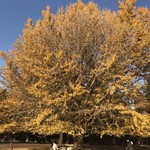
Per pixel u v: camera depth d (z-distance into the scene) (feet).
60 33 86.12
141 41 83.61
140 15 92.58
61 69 78.07
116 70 81.35
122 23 88.94
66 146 93.40
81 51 82.07
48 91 78.64
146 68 89.56
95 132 83.71
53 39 85.71
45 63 78.64
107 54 81.05
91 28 85.10
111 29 85.56
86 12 89.92
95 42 83.87
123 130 79.97
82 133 81.00
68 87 78.28
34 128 81.71
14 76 90.99
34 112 87.61
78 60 81.15
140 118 77.00
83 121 80.84
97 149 108.78
